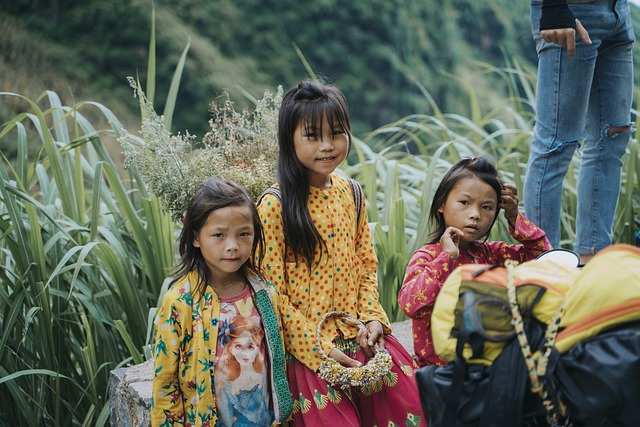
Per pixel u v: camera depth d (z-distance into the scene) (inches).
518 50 954.1
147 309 117.6
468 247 82.6
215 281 74.3
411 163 166.4
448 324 58.5
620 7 101.4
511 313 56.2
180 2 790.5
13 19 729.0
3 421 112.7
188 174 98.9
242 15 808.3
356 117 813.9
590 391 51.6
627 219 139.5
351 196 84.2
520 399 53.8
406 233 133.3
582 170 109.0
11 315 105.3
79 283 118.7
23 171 122.5
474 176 77.1
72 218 124.9
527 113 174.2
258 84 776.9
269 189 80.0
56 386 105.8
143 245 117.3
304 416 76.0
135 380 92.2
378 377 75.2
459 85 869.2
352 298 80.9
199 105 729.0
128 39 750.5
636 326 53.2
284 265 79.0
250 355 73.5
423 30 877.2
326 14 830.5
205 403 71.7
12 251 111.5
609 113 106.0
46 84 697.0
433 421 57.4
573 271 60.3
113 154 562.6
